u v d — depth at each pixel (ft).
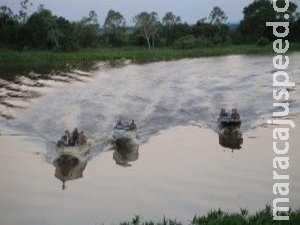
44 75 223.10
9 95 170.60
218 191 86.48
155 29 391.86
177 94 167.73
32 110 145.69
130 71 233.76
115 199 83.51
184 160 103.35
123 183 90.74
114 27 402.72
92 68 249.14
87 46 374.84
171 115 139.64
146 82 195.00
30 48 344.90
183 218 75.36
